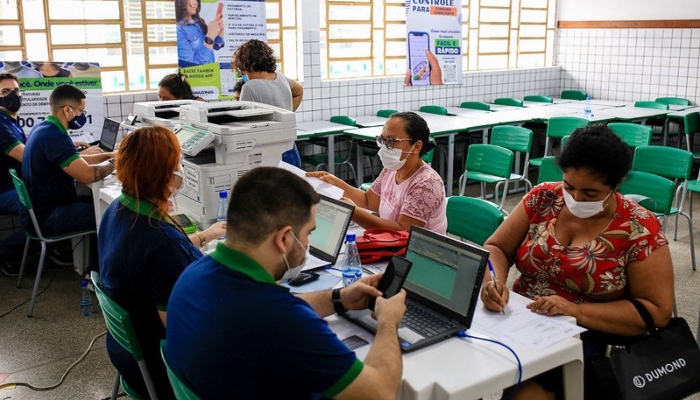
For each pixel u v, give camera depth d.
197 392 1.25
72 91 3.51
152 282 1.81
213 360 1.21
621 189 3.68
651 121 7.01
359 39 6.70
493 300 1.82
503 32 8.20
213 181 2.74
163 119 3.38
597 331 1.85
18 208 3.79
